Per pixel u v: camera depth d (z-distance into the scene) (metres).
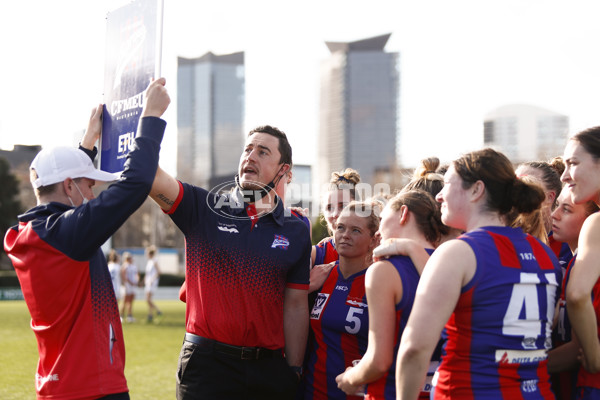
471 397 2.14
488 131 117.12
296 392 3.29
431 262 2.20
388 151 181.38
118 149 3.16
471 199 2.36
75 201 2.91
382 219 2.87
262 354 3.08
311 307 3.53
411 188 3.21
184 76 182.12
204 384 2.99
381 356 2.39
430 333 2.08
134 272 16.33
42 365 2.77
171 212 3.11
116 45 3.25
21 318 16.53
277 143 3.29
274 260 3.14
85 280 2.77
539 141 108.62
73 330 2.71
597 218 2.53
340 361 3.15
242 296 3.06
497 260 2.20
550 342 2.32
